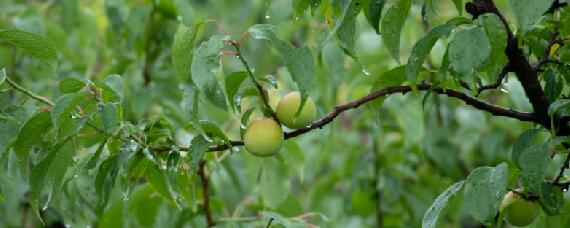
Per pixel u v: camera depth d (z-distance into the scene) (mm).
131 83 2254
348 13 1435
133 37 2172
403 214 2488
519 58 1484
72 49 2475
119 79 1528
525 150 1409
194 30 1452
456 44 1384
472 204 1423
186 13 2201
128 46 2178
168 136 1507
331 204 2500
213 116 2180
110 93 1500
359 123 2453
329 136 2281
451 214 2254
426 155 2443
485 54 1375
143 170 1564
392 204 2484
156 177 1587
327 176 2475
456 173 2389
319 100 2170
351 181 2426
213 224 1935
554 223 1590
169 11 2191
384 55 2232
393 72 1534
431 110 2430
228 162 2096
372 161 2434
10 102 2240
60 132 1512
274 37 1417
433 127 2371
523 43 1508
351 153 2461
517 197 1527
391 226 2504
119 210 1915
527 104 2025
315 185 2475
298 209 1974
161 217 1959
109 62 2383
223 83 1428
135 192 1919
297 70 1411
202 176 1912
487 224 1414
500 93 2338
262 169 1892
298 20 1503
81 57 2484
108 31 2266
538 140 1874
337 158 2484
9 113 1568
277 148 1513
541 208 1555
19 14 2355
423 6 1527
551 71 1517
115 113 1450
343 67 2111
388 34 1462
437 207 1455
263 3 2736
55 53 1533
